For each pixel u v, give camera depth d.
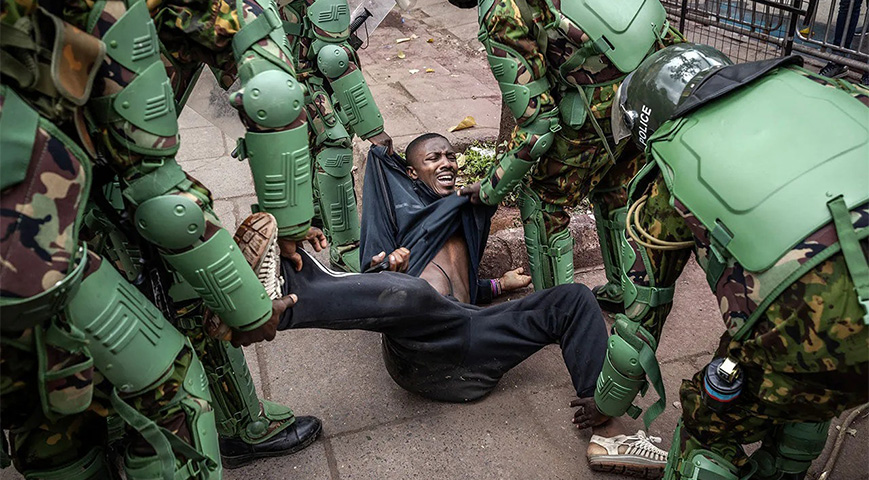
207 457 1.33
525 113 2.08
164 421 1.26
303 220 1.49
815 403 1.24
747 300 1.22
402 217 2.54
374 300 1.82
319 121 2.54
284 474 1.99
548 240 2.41
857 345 1.12
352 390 2.31
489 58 2.09
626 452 1.92
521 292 2.83
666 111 1.43
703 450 1.53
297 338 2.58
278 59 1.38
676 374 2.33
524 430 2.12
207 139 4.12
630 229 1.51
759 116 1.25
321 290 1.72
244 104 1.35
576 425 2.13
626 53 1.98
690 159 1.30
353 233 2.81
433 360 2.09
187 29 1.33
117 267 1.54
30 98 1.02
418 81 4.87
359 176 3.55
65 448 1.34
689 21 4.34
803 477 1.68
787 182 1.16
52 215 0.99
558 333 2.12
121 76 1.11
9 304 0.94
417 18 6.33
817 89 1.27
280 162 1.41
